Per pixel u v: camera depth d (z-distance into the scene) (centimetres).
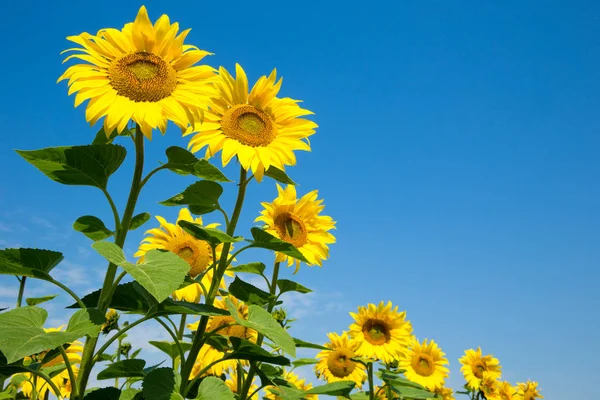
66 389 176
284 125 158
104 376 149
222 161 147
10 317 114
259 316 135
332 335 238
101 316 117
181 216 188
